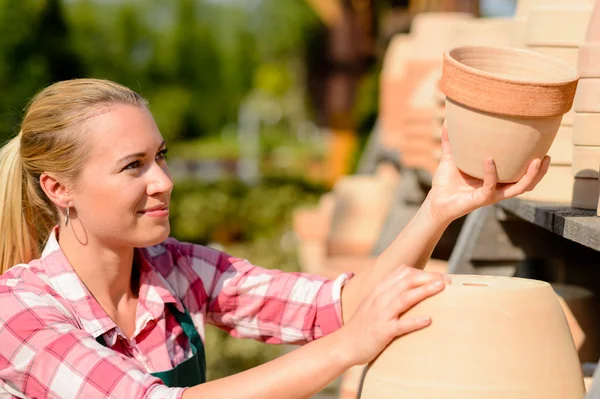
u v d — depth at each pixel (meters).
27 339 1.80
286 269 9.92
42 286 1.96
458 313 1.40
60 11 11.07
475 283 1.51
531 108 1.42
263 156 24.81
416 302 1.45
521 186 1.53
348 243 5.02
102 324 1.96
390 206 5.16
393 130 4.89
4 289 1.90
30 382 1.78
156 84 25.22
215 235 14.59
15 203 2.14
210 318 2.25
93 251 2.02
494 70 1.57
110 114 1.94
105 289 2.05
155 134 1.98
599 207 1.56
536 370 1.37
